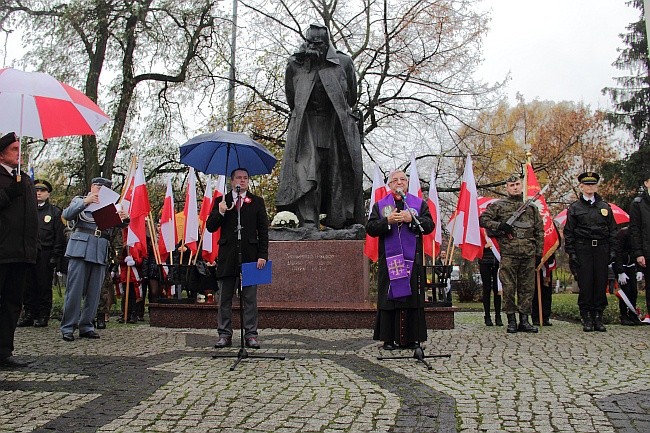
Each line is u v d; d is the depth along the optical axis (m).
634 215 10.55
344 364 6.52
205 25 20.86
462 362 6.66
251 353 7.25
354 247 10.45
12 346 6.31
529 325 9.61
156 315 10.27
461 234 10.81
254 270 6.95
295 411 4.59
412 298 7.04
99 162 21.03
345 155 11.52
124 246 11.52
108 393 5.17
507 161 31.11
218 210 7.73
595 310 9.85
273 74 23.48
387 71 23.39
